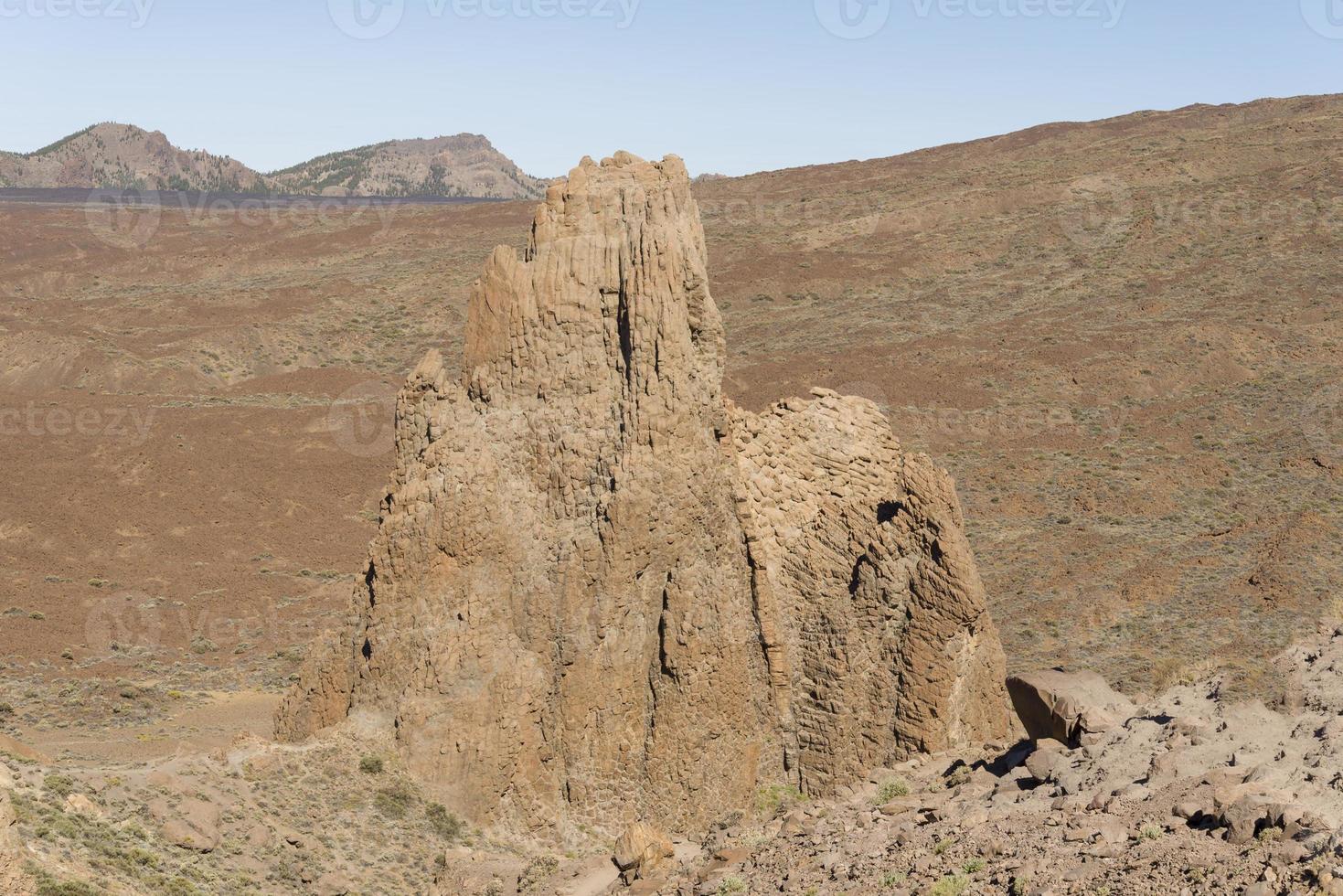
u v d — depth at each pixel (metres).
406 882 24.16
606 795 26.69
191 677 51.88
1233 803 13.44
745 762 27.27
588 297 28.25
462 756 26.19
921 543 27.47
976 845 15.25
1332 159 150.00
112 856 21.66
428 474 27.83
